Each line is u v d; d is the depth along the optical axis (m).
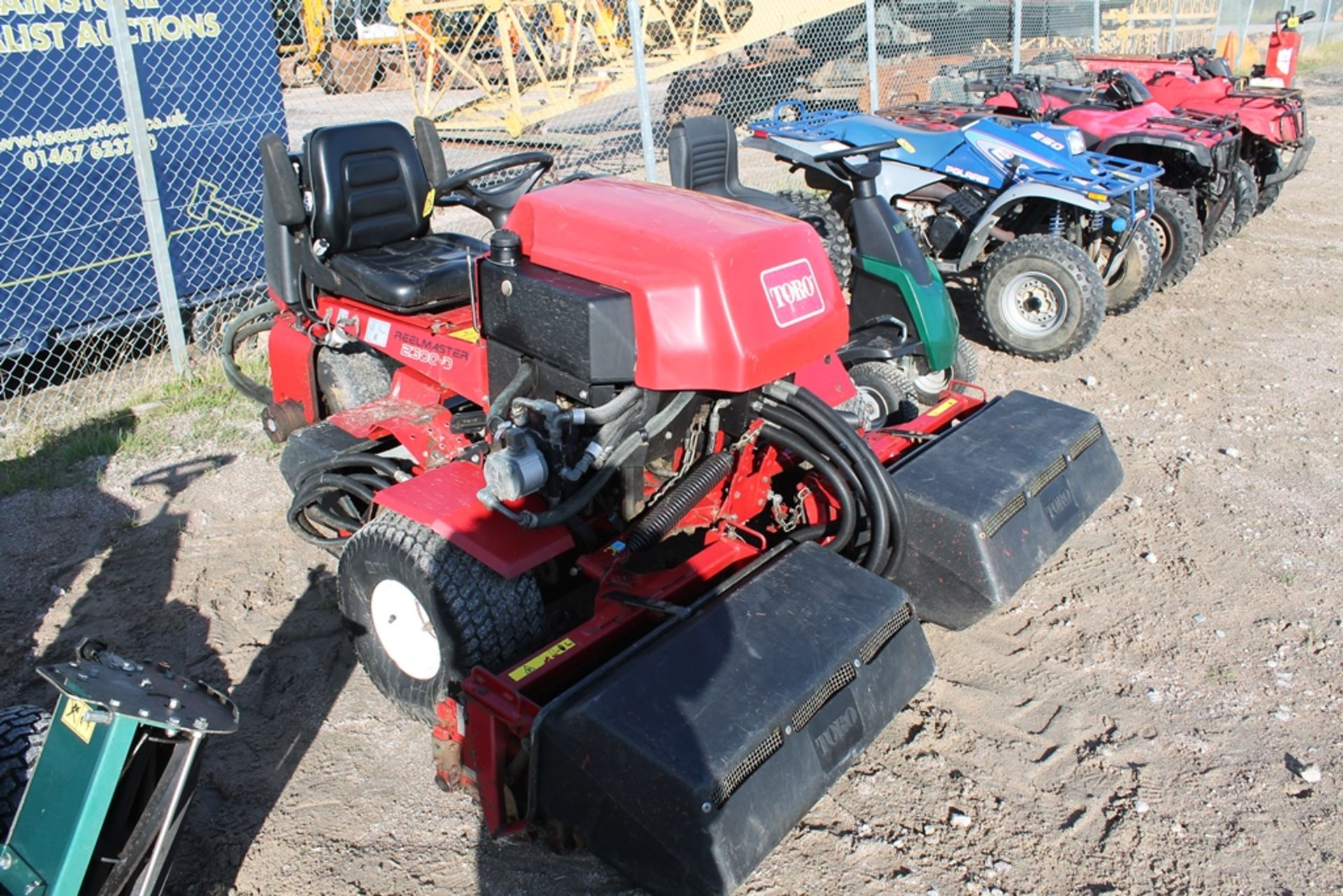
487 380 3.46
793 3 11.91
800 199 5.91
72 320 5.91
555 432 2.92
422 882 2.78
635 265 2.94
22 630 3.79
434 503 3.07
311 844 2.90
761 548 3.40
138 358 6.38
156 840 2.18
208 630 3.82
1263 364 6.38
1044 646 3.75
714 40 12.28
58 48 5.49
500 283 3.11
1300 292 7.77
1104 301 6.20
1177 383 6.11
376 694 3.52
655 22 12.35
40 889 2.06
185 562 4.24
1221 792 3.07
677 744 2.43
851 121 6.62
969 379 5.13
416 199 4.38
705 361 2.85
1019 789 3.09
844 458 3.22
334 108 14.05
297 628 3.85
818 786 2.61
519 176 4.38
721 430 3.25
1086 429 3.78
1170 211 7.48
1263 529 4.49
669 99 12.97
